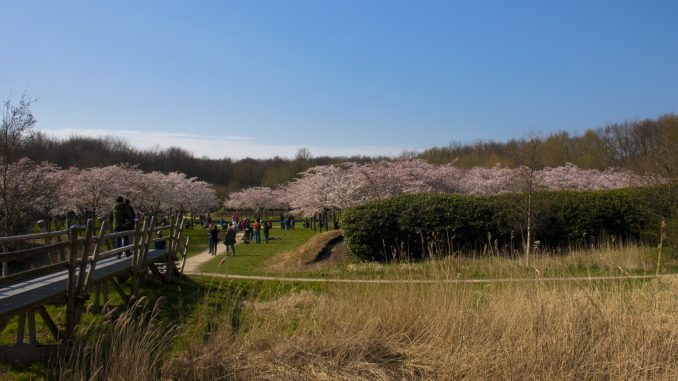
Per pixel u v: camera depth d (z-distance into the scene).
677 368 5.87
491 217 16.39
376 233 16.38
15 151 15.45
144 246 11.21
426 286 7.96
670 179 15.02
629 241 16.50
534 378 5.78
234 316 7.93
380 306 7.41
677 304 7.20
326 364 6.37
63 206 35.19
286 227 48.16
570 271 11.65
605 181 37.66
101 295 10.70
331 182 33.72
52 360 6.61
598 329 6.50
